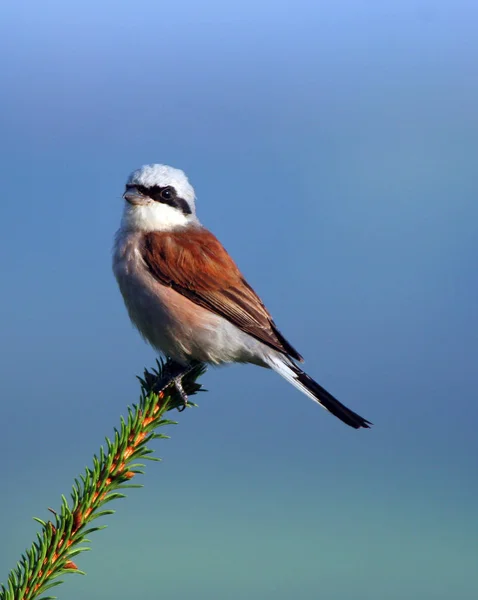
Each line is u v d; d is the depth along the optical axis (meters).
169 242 10.34
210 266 10.20
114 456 6.48
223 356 10.25
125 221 10.72
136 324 10.53
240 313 10.14
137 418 7.02
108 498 6.11
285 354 10.16
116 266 10.47
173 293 10.12
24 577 5.56
